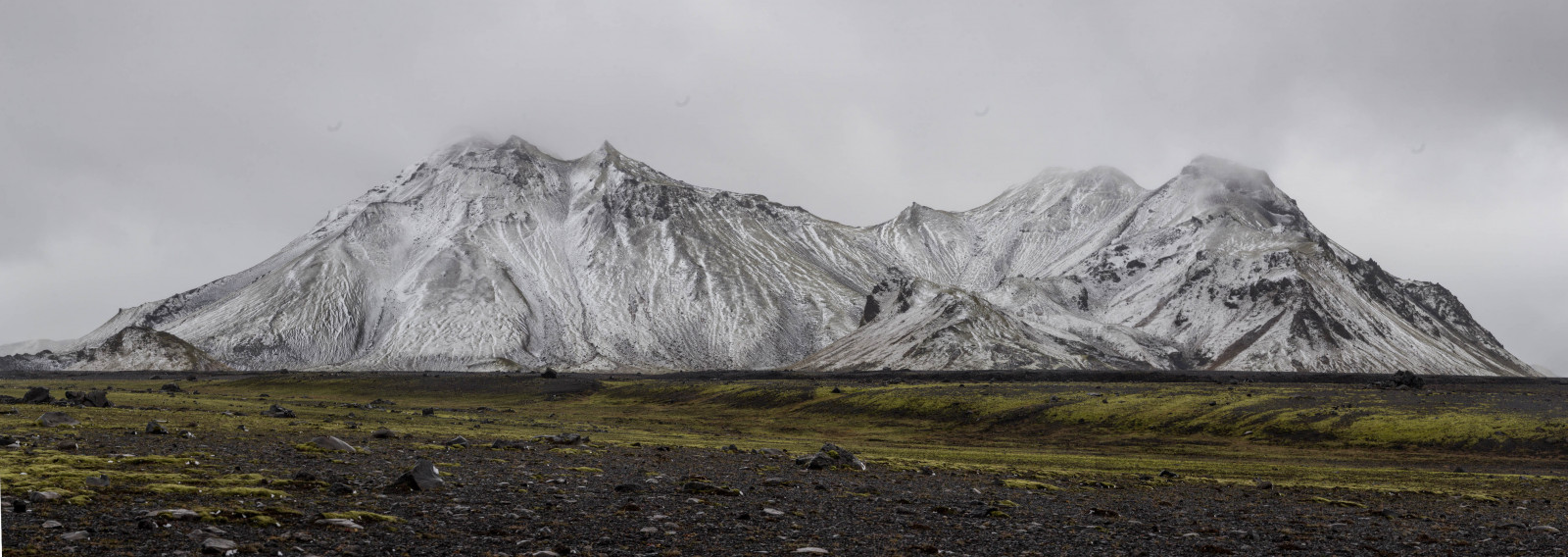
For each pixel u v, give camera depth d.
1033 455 102.12
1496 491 69.06
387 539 25.84
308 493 34.59
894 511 38.41
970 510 39.84
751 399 198.00
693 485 41.28
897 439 134.38
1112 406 146.50
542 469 51.28
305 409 140.00
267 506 30.25
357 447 61.00
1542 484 74.69
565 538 27.58
